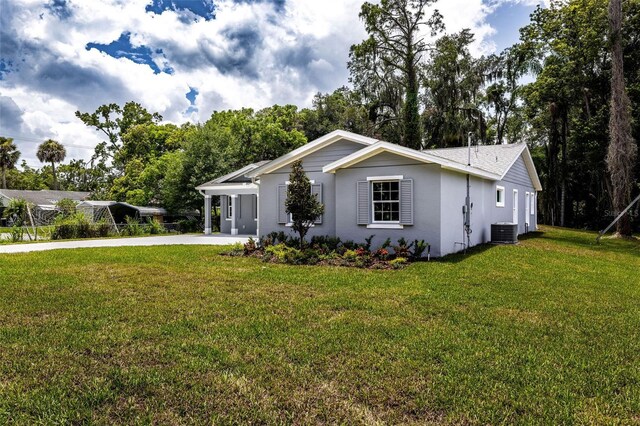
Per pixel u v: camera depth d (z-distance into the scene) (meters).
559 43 23.92
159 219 30.19
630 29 21.94
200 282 7.60
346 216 12.06
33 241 18.31
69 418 2.85
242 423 2.81
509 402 3.07
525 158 20.05
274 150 31.45
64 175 58.03
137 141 38.53
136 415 2.89
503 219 16.95
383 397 3.16
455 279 7.86
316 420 2.86
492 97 31.98
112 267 9.37
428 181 10.82
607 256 12.34
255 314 5.41
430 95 30.70
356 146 13.00
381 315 5.39
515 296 6.52
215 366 3.71
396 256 10.37
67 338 4.45
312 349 4.13
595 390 3.27
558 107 25.61
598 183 25.97
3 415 2.88
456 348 4.17
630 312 5.68
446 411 2.96
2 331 4.68
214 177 25.58
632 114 21.58
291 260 10.09
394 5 26.48
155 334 4.59
